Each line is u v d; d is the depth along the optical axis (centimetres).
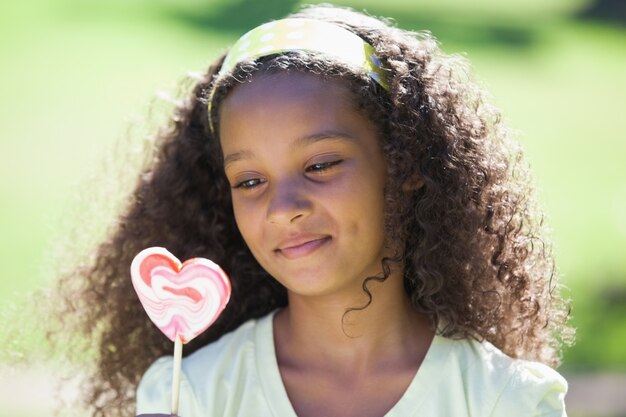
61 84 1426
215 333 355
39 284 388
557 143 1379
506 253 335
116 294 366
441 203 325
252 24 1703
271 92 300
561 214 1144
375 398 306
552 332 349
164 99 365
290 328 321
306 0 1182
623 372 757
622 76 1673
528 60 1697
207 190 357
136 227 362
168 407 317
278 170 299
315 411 308
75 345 374
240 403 312
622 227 1098
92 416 368
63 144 1232
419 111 320
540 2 2022
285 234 296
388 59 318
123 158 381
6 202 1051
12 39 1592
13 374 383
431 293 321
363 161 303
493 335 334
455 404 302
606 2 2006
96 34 1627
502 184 336
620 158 1333
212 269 295
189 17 1741
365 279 307
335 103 301
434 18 1822
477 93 341
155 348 363
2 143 1224
